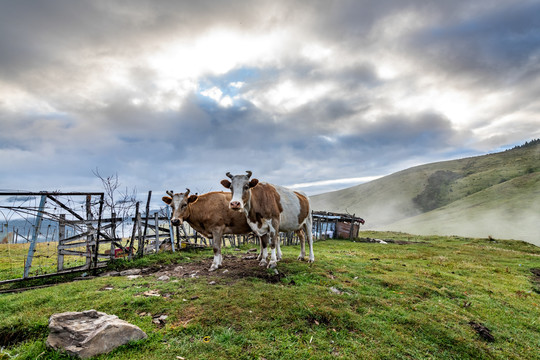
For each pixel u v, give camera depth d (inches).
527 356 218.1
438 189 5816.9
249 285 275.0
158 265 387.5
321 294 264.5
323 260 446.3
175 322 200.8
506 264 646.5
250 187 339.3
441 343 214.7
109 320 179.8
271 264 339.6
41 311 214.5
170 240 538.9
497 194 4340.6
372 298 273.9
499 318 281.3
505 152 7268.7
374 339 203.0
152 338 181.6
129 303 227.1
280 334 192.9
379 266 442.9
